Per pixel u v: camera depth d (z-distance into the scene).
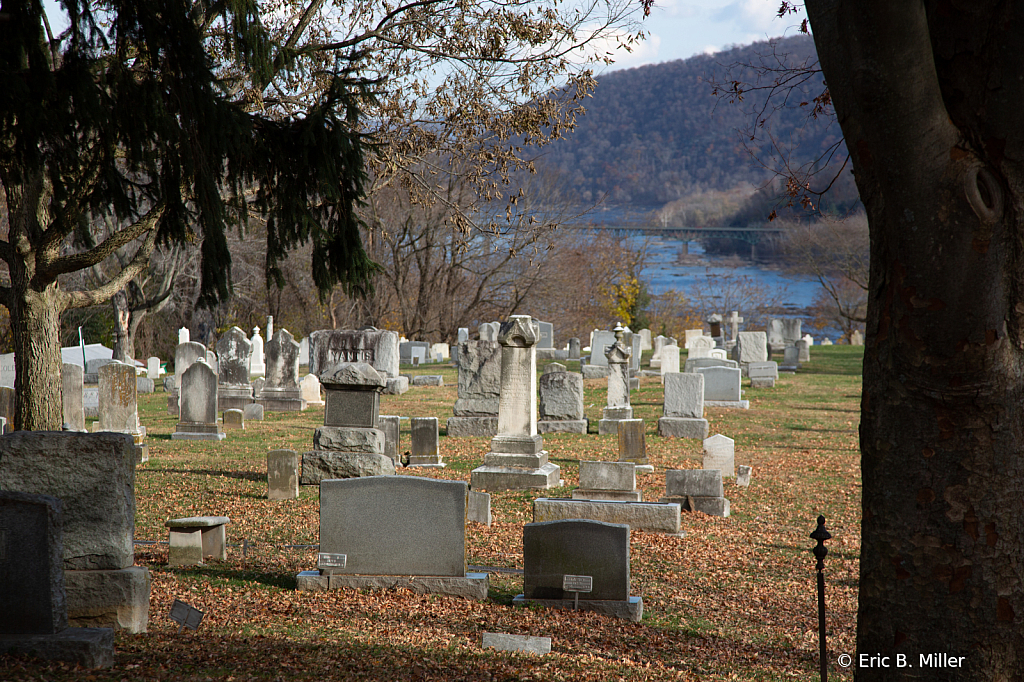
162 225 12.66
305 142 13.17
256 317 56.75
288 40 16.89
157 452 19.22
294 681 6.44
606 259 67.44
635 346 37.78
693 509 14.53
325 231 13.51
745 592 10.37
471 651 7.57
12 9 9.77
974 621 4.37
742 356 33.94
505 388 16.48
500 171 19.52
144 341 52.66
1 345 40.84
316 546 11.52
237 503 14.26
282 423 24.31
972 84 4.27
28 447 7.20
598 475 14.73
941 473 4.43
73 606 7.29
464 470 17.70
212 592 9.18
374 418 15.71
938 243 4.25
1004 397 4.32
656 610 9.44
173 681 6.22
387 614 8.61
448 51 18.36
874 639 4.66
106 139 11.13
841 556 12.11
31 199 14.09
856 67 4.21
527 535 9.23
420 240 55.28
